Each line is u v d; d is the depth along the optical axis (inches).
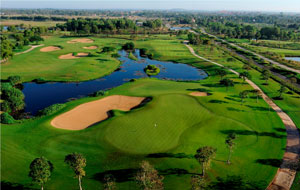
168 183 1702.8
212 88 4062.5
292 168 1894.7
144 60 6535.4
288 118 2871.6
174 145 2182.6
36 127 2502.5
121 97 3457.2
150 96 3368.6
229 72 5073.8
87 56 6432.1
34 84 4281.5
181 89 3853.3
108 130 2410.2
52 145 2162.9
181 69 5649.6
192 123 2613.2
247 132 2464.3
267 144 2257.6
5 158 1967.3
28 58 5846.5
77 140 2245.3
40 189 1647.4
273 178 1777.8
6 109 3006.9
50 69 5002.5
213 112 2893.7
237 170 1868.8
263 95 3715.6
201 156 1646.2
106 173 1809.8
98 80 4623.5
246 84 4284.0
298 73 4813.0
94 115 2869.1
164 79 4805.6
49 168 1542.8
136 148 2122.3
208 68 5565.9
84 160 1571.1
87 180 1732.3
